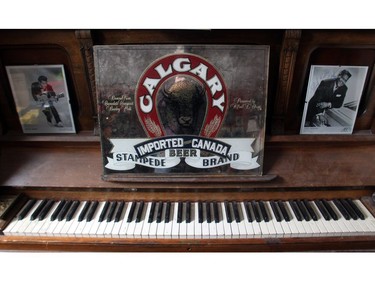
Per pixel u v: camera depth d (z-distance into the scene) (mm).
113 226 1265
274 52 1291
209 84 1266
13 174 1365
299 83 1358
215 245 1240
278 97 1341
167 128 1316
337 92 1370
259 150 1338
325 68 1330
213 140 1329
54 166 1387
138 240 1235
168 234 1233
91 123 1439
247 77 1259
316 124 1425
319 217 1315
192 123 1310
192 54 1232
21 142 1407
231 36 1259
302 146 1415
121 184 1357
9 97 1387
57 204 1380
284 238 1248
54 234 1233
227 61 1240
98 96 1271
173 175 1367
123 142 1327
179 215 1307
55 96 1384
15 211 1313
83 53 1259
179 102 1283
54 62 1328
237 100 1285
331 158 1397
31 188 1369
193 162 1356
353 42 1270
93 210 1329
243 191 1388
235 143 1333
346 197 1398
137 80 1258
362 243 1264
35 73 1341
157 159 1351
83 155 1405
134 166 1355
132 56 1232
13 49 1295
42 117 1423
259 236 1245
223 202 1392
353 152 1413
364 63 1335
